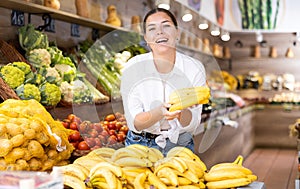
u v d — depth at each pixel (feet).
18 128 8.29
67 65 14.02
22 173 5.55
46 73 12.66
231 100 26.73
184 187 7.81
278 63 35.65
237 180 8.07
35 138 8.49
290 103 34.14
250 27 34.88
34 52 13.24
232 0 35.19
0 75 11.30
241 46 36.45
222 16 33.55
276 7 34.42
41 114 9.37
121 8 22.22
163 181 7.82
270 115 34.63
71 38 17.54
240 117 27.61
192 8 24.84
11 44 13.51
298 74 35.32
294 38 35.37
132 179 7.88
